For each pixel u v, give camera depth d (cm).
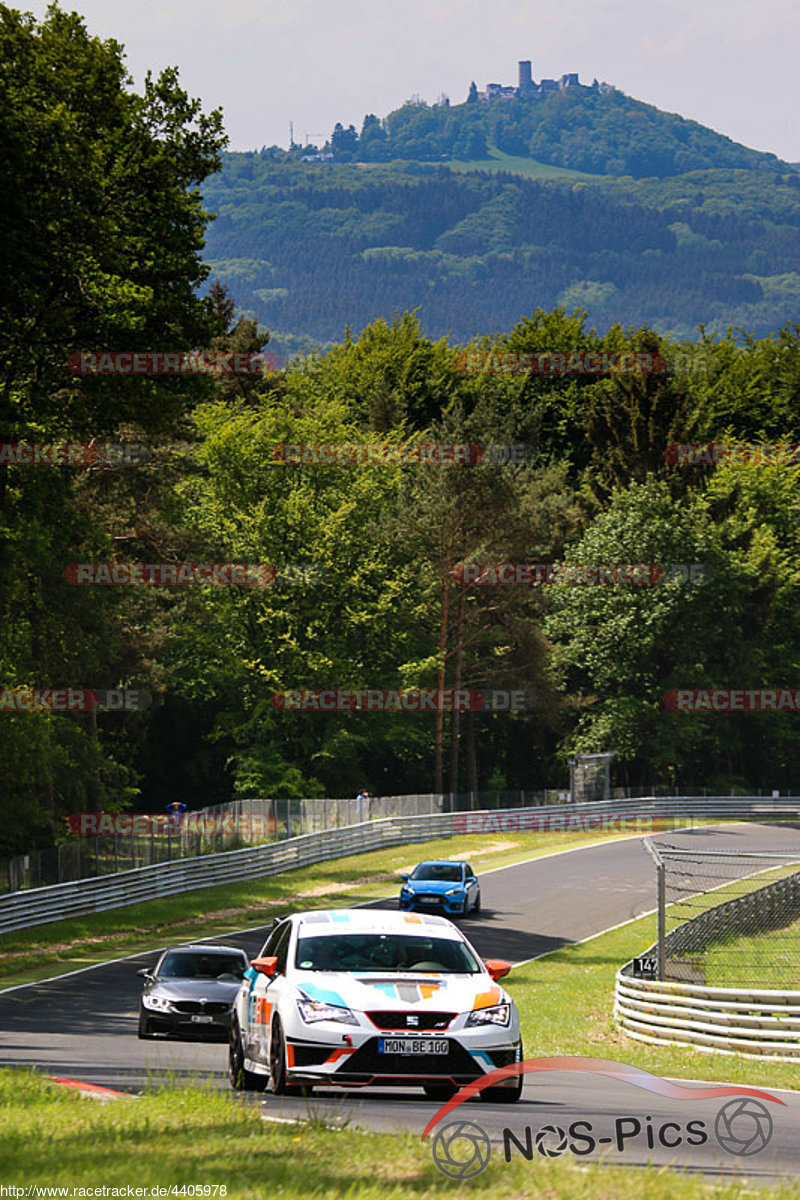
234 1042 4597
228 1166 2691
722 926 11288
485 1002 4006
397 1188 2512
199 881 16562
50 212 11394
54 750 17138
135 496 19112
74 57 11819
